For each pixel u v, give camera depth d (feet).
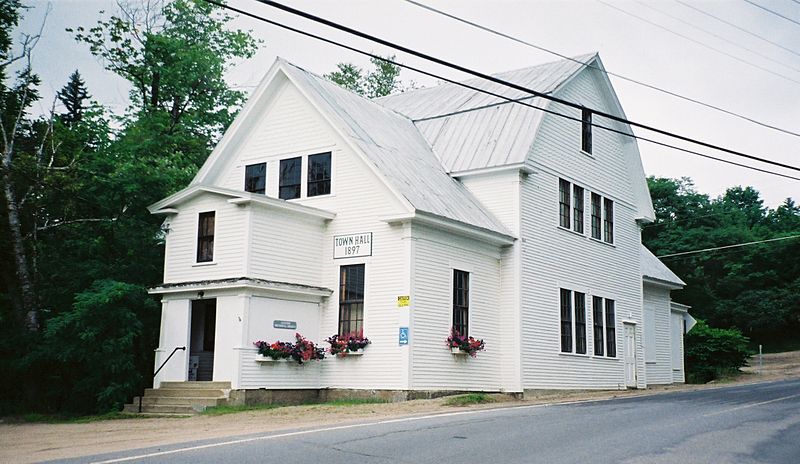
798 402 66.03
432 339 75.72
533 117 90.99
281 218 76.13
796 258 226.17
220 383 70.69
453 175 90.27
